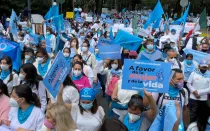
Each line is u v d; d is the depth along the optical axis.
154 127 3.78
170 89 4.57
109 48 6.75
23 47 11.15
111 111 5.15
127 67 4.24
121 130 2.90
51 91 4.39
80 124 4.24
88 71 6.61
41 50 6.48
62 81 4.52
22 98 4.02
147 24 13.72
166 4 48.62
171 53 7.68
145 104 4.36
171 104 3.67
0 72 6.10
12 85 5.85
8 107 4.53
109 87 6.18
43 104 5.12
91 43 13.77
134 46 8.50
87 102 4.19
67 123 3.29
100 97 8.87
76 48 9.11
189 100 6.34
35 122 4.07
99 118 4.33
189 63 7.63
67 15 31.08
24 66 5.05
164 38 13.09
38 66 6.50
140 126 4.17
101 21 31.52
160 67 4.20
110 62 6.91
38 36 13.58
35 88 5.11
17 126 4.08
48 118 3.34
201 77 6.32
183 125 4.48
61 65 4.48
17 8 33.28
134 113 4.05
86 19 31.28
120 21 38.66
